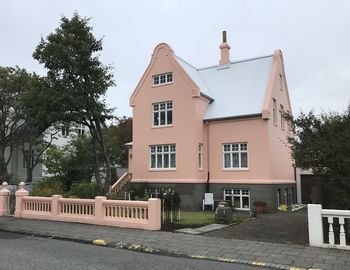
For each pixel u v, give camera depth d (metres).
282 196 24.31
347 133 10.79
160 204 13.52
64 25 21.16
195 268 8.12
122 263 8.48
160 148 25.28
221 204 16.52
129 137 43.00
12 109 31.19
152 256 9.46
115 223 13.95
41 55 20.81
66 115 20.30
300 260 8.83
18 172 36.31
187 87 24.34
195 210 22.72
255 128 22.92
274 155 23.50
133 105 26.69
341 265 8.37
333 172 11.15
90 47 21.28
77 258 8.93
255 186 22.34
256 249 10.00
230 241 11.11
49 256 9.12
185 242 10.98
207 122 24.69
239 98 24.84
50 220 15.94
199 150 24.33
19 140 31.86
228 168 23.66
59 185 22.41
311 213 10.37
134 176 25.91
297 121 12.28
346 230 10.55
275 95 25.06
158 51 26.06
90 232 12.74
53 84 20.48
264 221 16.27
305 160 11.55
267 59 26.80
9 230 13.87
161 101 25.42
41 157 33.78
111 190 22.52
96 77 21.16
